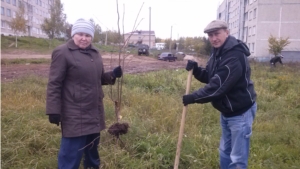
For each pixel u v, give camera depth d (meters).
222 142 3.28
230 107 2.92
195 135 4.65
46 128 4.53
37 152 3.85
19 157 3.61
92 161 3.39
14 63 19.47
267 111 6.64
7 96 6.28
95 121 3.09
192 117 5.62
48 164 3.52
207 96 2.86
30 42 35.50
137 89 8.15
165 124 5.09
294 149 4.27
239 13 45.03
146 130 4.66
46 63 20.59
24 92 6.79
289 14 36.03
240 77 2.84
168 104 6.36
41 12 65.00
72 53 2.95
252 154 4.12
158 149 3.94
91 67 3.02
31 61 20.70
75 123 2.97
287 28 36.31
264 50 37.25
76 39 2.98
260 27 37.16
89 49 3.10
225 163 3.27
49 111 2.82
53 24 39.91
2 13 42.78
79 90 2.98
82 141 3.07
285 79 12.05
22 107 5.57
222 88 2.80
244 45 2.90
